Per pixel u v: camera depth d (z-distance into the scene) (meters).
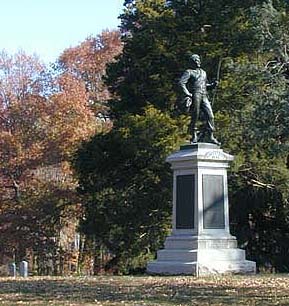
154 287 20.70
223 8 39.50
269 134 32.56
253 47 37.69
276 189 38.78
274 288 19.95
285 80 33.38
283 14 32.91
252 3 38.09
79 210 53.41
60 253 53.88
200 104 27.22
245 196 39.12
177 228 26.28
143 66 40.09
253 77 35.22
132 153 39.06
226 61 37.25
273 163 38.28
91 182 42.59
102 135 41.81
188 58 38.22
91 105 59.31
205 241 25.41
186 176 26.11
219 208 25.97
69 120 54.84
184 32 39.28
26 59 58.41
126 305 16.45
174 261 25.61
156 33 39.88
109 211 40.72
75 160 42.75
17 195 54.19
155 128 37.16
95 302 17.12
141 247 40.75
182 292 19.11
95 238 44.59
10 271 48.69
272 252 40.69
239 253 25.88
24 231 53.12
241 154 37.16
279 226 40.59
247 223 40.44
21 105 55.62
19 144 54.69
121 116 40.75
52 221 53.38
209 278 23.31
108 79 43.25
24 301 17.52
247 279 22.95
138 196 39.62
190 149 26.27
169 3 42.34
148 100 40.06
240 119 35.81
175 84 38.81
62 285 22.12
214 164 25.97
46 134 55.12
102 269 52.47
